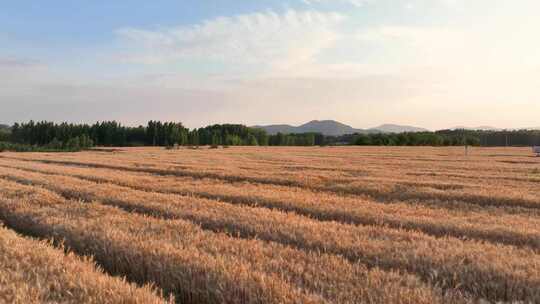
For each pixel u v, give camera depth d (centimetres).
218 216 1052
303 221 984
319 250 744
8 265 623
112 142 14012
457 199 1550
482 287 577
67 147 10394
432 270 621
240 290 531
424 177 2402
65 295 509
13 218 1132
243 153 6744
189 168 3033
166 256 666
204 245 761
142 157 5244
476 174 2612
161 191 1730
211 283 559
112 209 1180
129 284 577
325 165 3562
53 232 897
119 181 2019
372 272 602
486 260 667
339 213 1162
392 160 4447
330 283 563
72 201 1352
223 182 2105
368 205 1288
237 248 730
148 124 14612
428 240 827
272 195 1490
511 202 1448
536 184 2048
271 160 4472
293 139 15812
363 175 2538
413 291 530
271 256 700
